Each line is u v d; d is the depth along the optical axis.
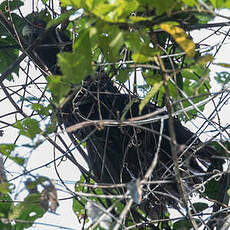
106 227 3.79
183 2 4.10
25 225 5.21
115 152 6.68
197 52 6.16
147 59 4.09
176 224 5.94
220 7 3.77
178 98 4.40
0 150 4.32
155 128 6.50
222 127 5.76
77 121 6.43
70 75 3.65
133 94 5.73
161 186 6.07
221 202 5.94
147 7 3.94
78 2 3.82
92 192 6.22
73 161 6.11
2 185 4.08
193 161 6.37
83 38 3.93
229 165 5.13
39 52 7.24
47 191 4.12
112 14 3.74
